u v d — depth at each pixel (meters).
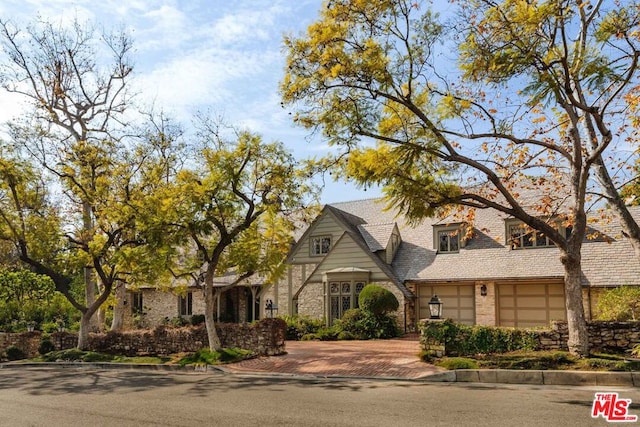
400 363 13.80
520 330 13.75
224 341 17.75
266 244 18.42
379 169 12.37
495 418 7.76
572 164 13.00
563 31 10.68
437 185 13.08
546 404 8.82
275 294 26.56
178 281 24.20
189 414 8.47
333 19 12.34
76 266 20.00
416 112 12.46
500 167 15.06
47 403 9.84
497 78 11.30
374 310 21.45
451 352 13.79
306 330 22.61
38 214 19.53
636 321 13.27
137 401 9.81
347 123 12.91
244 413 8.46
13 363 19.03
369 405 8.95
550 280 20.55
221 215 16.20
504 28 10.98
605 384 10.76
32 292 31.80
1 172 17.77
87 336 20.20
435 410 8.42
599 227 20.72
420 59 12.58
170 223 16.06
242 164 16.08
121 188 19.45
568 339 13.10
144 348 19.39
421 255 24.31
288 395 10.16
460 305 22.81
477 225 23.98
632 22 10.65
